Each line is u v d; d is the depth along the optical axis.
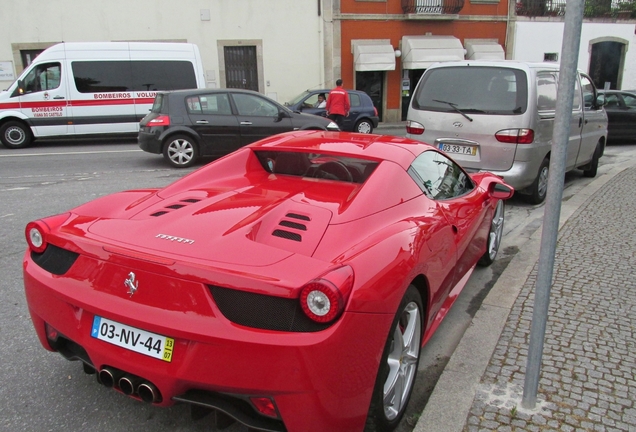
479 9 22.69
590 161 8.80
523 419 2.49
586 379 2.81
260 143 3.48
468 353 3.09
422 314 2.65
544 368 2.92
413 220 2.71
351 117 15.66
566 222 5.82
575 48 2.12
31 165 10.05
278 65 20.17
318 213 2.56
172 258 2.09
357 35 21.08
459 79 6.73
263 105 10.39
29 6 17.78
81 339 2.26
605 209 6.40
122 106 13.26
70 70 12.80
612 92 14.35
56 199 7.06
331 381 1.95
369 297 2.03
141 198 2.95
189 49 13.79
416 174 3.11
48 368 3.01
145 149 9.84
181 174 9.05
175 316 2.03
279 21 19.81
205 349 1.98
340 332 1.93
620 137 14.28
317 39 20.36
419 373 3.07
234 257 2.11
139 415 2.60
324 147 3.26
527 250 5.07
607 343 3.20
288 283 1.94
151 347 2.09
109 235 2.36
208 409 2.24
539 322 2.44
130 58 13.23
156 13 18.72
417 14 21.28
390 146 3.28
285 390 1.93
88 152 11.91
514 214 6.66
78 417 2.58
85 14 18.19
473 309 3.92
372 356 2.09
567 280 4.17
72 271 2.32
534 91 6.32
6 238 5.35
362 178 3.04
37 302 2.42
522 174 6.36
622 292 3.94
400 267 2.27
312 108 15.77
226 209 2.62
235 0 19.22
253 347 1.92
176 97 9.73
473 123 6.46
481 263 4.71
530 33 23.66
